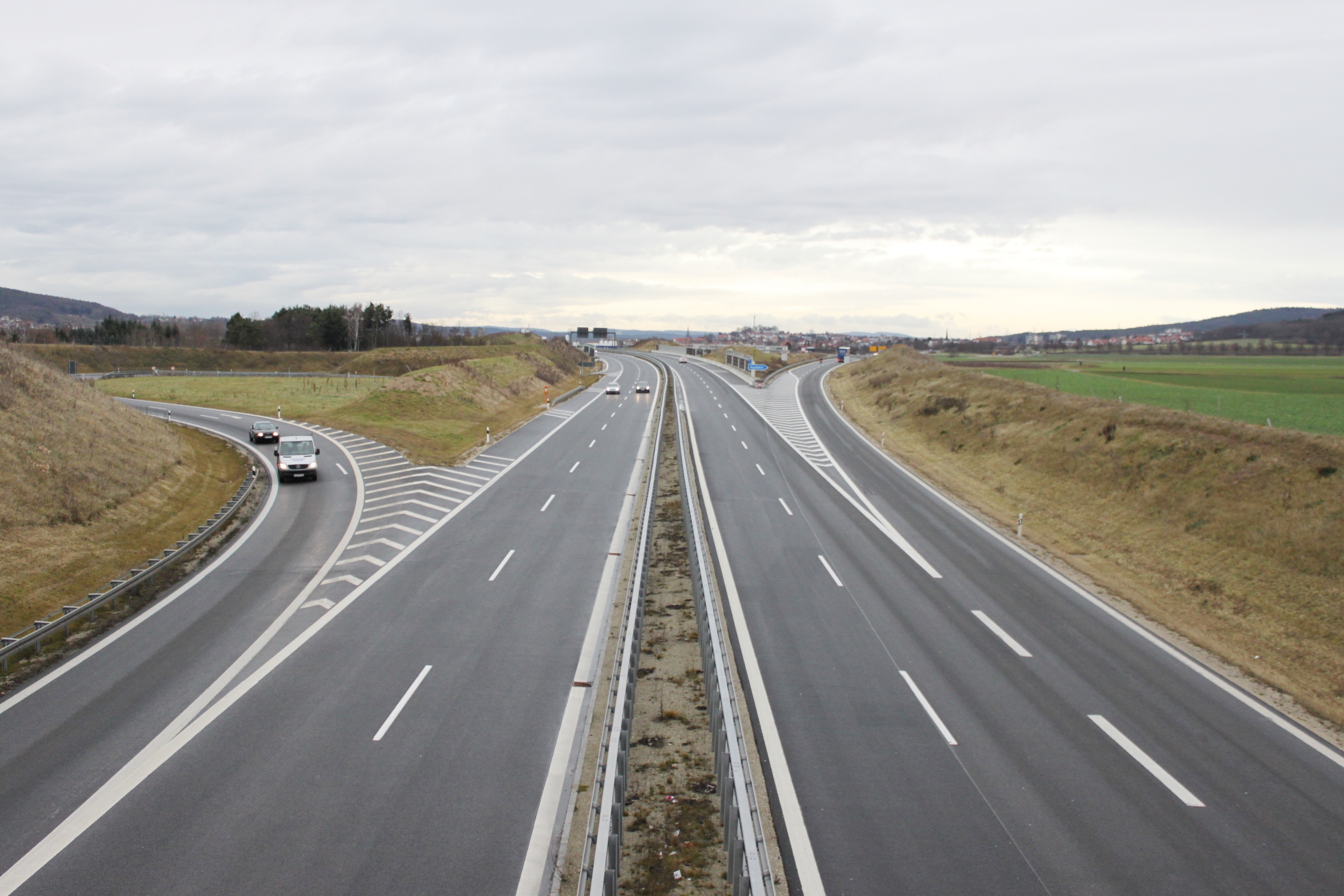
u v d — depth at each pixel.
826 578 21.62
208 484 33.47
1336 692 15.83
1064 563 23.70
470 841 10.13
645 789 11.49
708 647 14.13
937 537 26.16
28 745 12.30
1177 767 12.27
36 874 9.24
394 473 35.47
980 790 11.49
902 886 9.38
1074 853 10.05
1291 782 11.91
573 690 14.70
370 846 9.95
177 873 9.32
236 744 12.43
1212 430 29.22
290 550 23.70
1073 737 13.16
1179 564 23.14
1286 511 22.80
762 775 11.83
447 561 22.73
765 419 54.44
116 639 16.77
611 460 39.56
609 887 8.28
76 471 26.30
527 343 125.25
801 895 9.19
